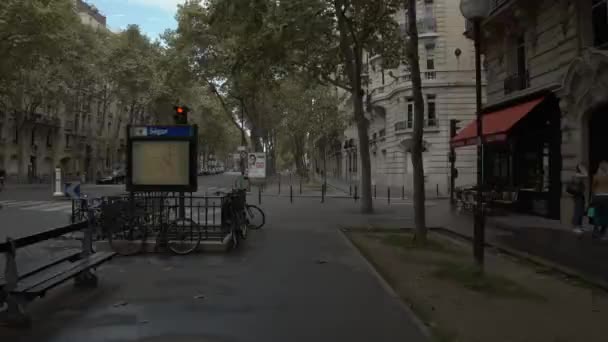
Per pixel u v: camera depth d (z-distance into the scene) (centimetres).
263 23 1204
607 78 1240
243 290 679
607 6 1315
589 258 898
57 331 505
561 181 1479
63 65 3822
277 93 4094
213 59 3584
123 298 632
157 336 493
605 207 1148
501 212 1750
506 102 1789
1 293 517
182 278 748
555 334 492
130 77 4722
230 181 5475
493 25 1858
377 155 4353
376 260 874
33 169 5012
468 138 1805
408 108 3512
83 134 6003
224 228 1037
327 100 4278
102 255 709
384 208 2000
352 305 609
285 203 2266
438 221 1520
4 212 1745
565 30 1444
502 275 761
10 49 2744
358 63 1612
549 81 1535
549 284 711
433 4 3394
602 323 528
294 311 582
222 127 7800
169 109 5697
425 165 3394
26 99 4581
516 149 1817
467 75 3338
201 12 3212
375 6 1399
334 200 2497
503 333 495
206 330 512
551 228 1329
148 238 1001
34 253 945
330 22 1259
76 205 1523
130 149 1023
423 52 3422
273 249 1009
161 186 1022
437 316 553
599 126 1363
